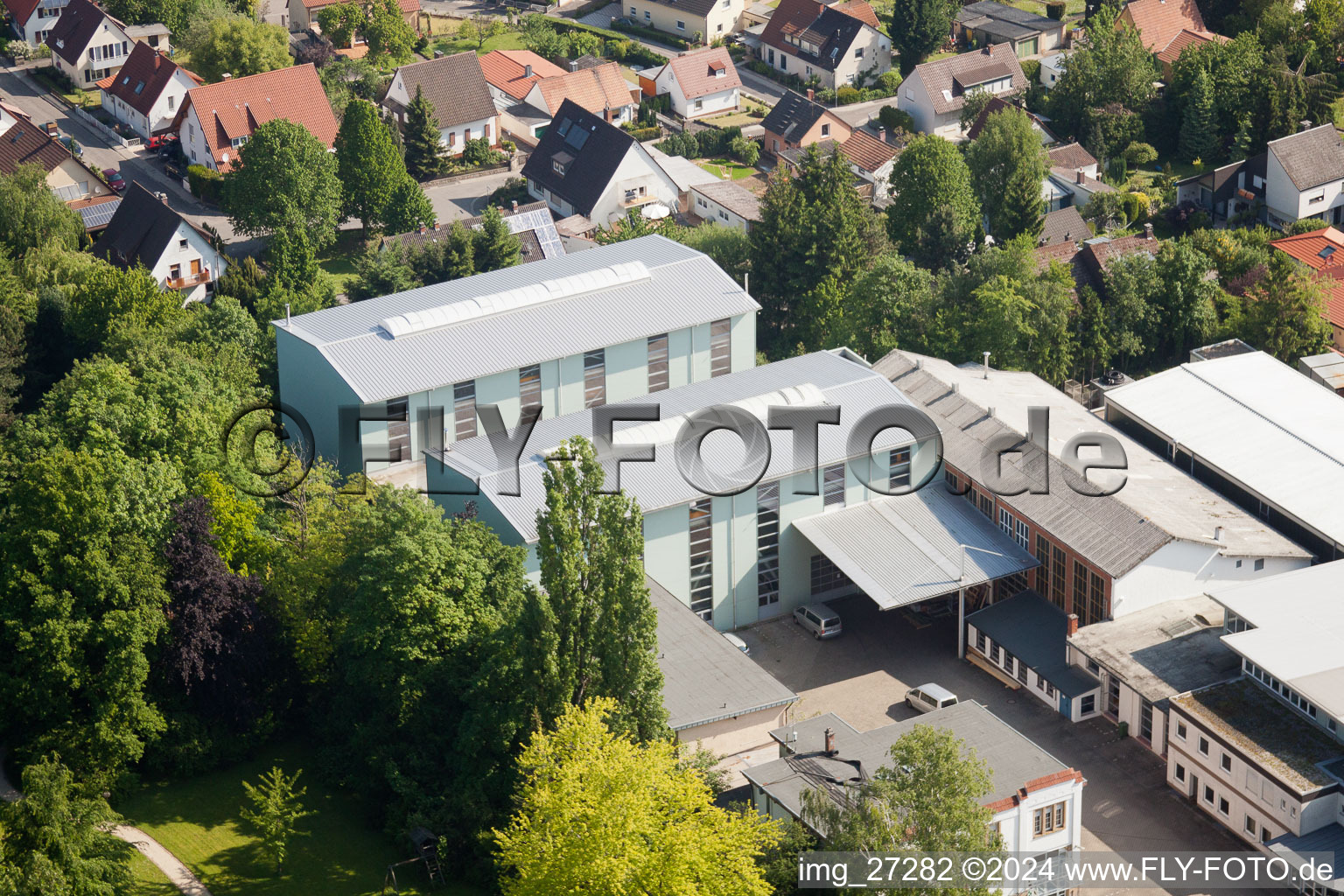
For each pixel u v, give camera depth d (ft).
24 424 366.84
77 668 302.45
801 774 291.79
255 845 297.53
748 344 429.38
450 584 316.19
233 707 318.24
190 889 285.23
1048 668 345.51
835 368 407.44
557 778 263.29
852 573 360.48
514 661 300.40
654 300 422.41
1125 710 335.06
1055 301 456.86
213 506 334.65
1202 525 359.66
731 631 376.68
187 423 355.36
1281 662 312.09
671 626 341.21
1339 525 360.48
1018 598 367.04
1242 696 315.58
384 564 312.71
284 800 298.56
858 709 346.54
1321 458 382.63
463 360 394.73
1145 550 344.08
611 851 254.88
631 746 271.90
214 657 314.76
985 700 348.79
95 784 302.04
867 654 366.43
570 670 291.99
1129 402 412.77
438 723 312.50
